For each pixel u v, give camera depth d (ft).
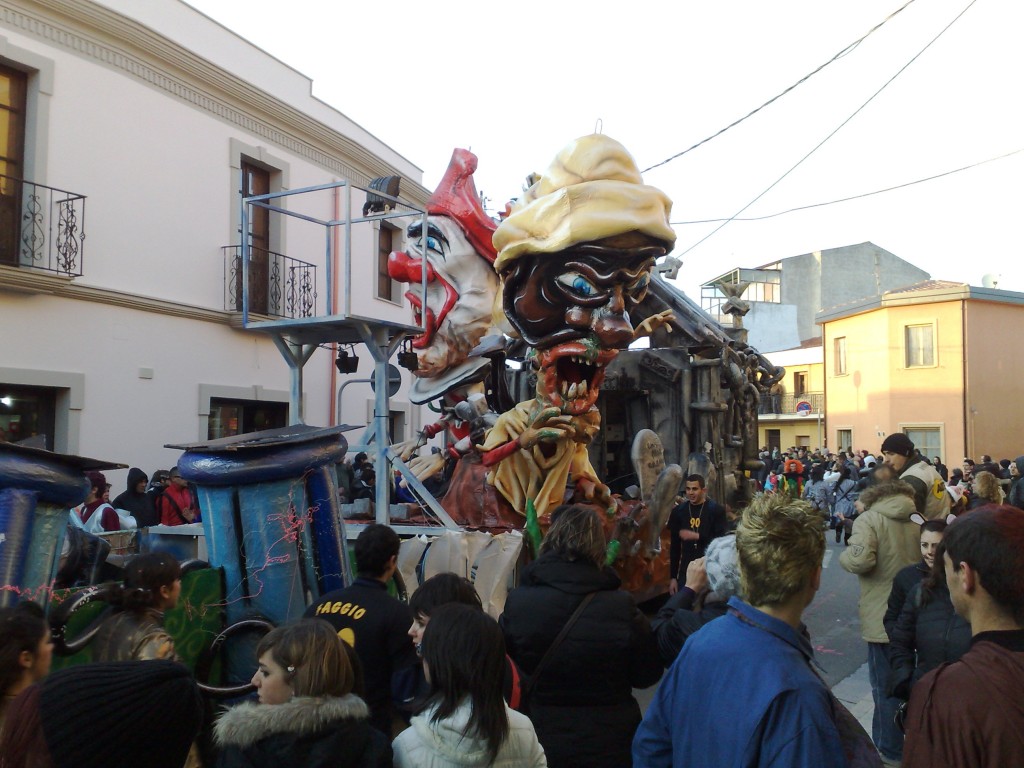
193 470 12.92
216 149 45.14
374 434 18.99
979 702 5.65
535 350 22.70
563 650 9.23
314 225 53.31
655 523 23.26
